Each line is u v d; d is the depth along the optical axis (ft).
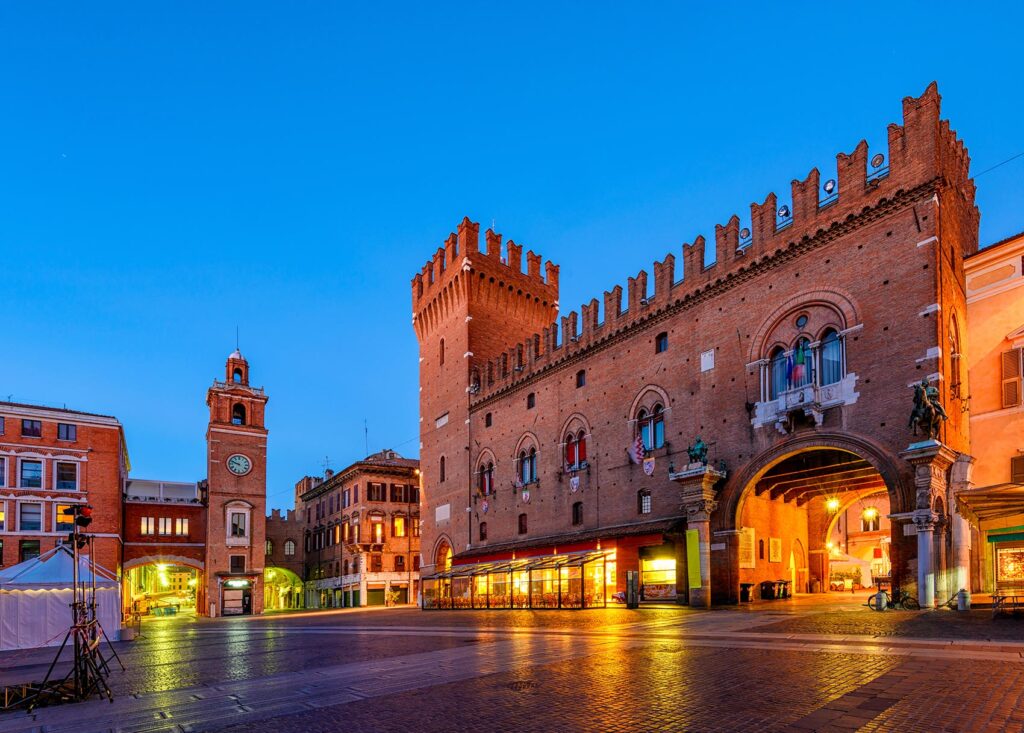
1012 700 40.24
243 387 272.10
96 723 47.06
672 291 150.20
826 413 115.24
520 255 239.91
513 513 194.49
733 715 40.45
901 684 45.62
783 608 108.99
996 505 88.22
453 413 229.25
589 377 172.14
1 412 216.13
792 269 124.67
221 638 118.32
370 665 67.62
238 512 261.65
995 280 113.91
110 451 231.50
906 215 108.78
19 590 107.14
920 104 109.09
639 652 66.33
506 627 102.73
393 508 297.53
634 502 153.07
